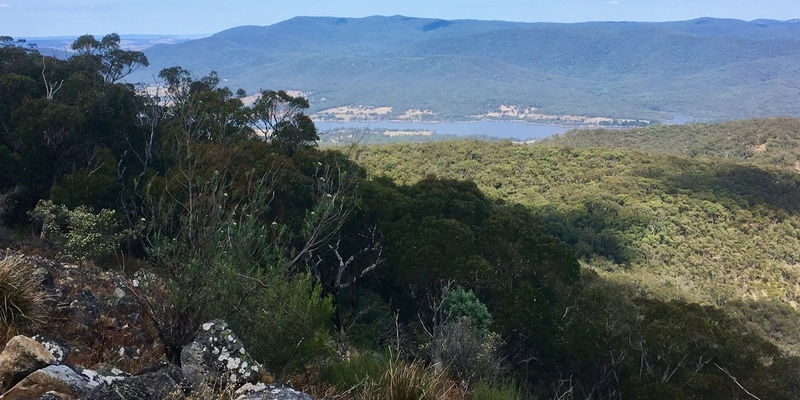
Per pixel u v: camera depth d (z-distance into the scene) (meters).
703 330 18.83
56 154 22.73
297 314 5.45
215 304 4.61
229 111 22.03
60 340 4.35
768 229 78.56
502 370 9.03
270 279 5.04
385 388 4.49
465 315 12.71
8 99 23.66
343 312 16.55
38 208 13.11
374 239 19.89
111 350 4.77
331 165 17.23
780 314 53.53
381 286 20.97
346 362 5.30
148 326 5.78
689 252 70.62
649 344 18.59
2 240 9.92
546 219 70.00
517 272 22.02
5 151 20.31
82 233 11.02
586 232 69.12
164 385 3.30
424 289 19.16
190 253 4.59
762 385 17.30
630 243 70.25
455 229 19.77
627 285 47.59
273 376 4.62
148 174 20.39
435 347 7.58
